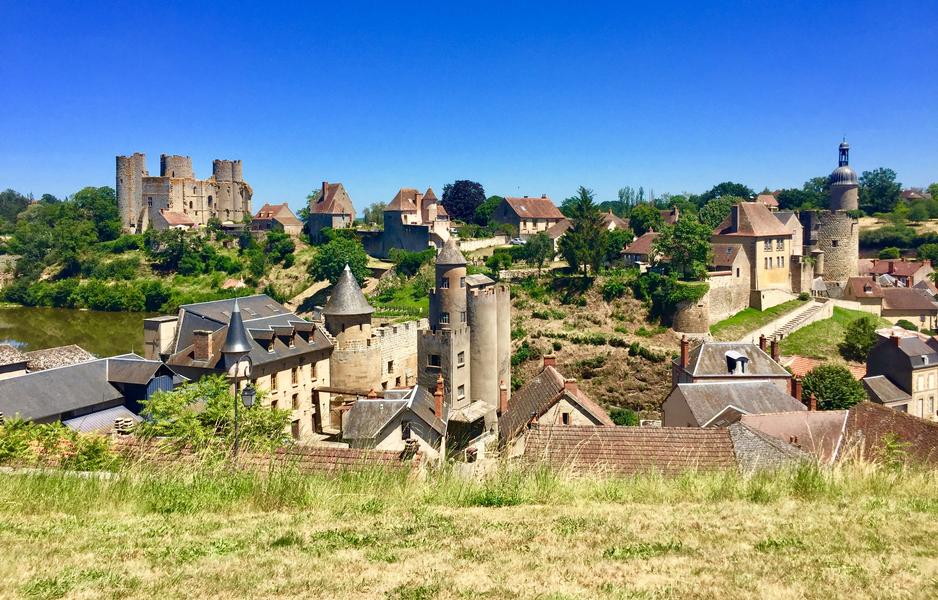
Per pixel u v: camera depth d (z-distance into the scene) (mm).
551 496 15195
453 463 20219
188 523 13219
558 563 10539
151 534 12500
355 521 13273
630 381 70188
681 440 25578
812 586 9352
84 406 43031
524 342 76062
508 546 11438
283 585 9844
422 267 105000
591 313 79125
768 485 15492
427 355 53719
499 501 14922
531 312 81188
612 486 15805
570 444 25516
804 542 11273
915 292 87875
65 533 12547
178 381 46469
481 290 55562
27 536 12344
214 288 124875
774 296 81438
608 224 113375
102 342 95562
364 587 9734
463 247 111875
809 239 97875
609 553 10961
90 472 16688
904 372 57531
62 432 23141
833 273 94000
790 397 38719
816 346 72812
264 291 118938
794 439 30875
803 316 77875
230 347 30609
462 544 11594
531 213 125438
